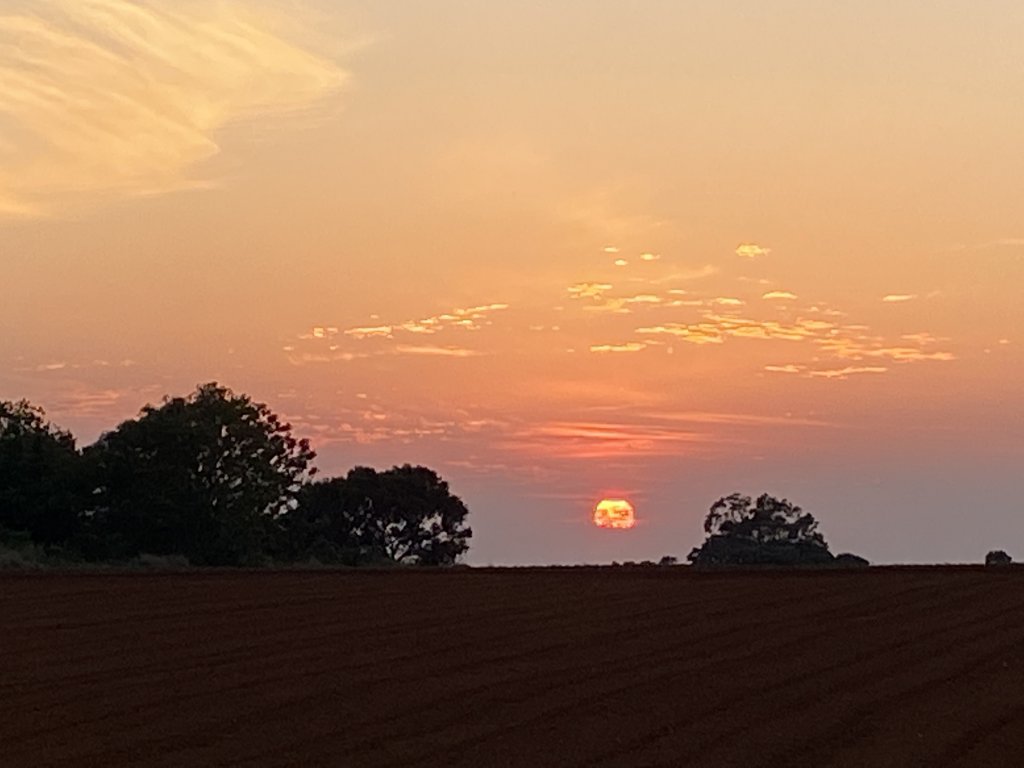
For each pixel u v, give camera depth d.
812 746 16.11
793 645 26.00
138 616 31.05
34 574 43.22
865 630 28.45
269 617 30.88
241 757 15.47
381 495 82.94
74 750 15.86
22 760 15.30
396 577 43.00
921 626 29.20
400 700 19.42
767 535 85.19
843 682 21.23
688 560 85.38
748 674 22.11
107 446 66.50
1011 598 35.16
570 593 37.19
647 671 22.38
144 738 16.58
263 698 19.59
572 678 21.66
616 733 16.91
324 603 34.19
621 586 39.53
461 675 21.94
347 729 17.19
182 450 64.38
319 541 76.31
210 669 22.62
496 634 27.72
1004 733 16.94
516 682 21.20
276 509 68.06
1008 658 24.08
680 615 31.47
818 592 37.16
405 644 26.06
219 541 63.84
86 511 64.75
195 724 17.52
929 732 17.00
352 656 24.30
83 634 27.61
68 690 20.36
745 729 17.19
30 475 65.25
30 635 27.42
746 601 34.81
